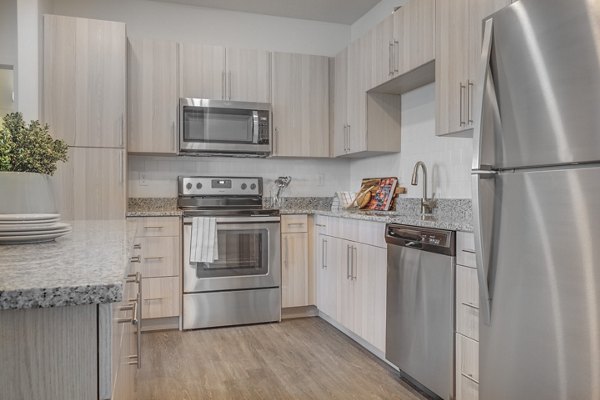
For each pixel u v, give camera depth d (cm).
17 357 65
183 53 372
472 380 196
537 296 153
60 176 328
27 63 314
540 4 150
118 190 338
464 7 238
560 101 143
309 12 422
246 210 359
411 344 238
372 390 237
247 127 383
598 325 134
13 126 133
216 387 240
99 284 66
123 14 387
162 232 341
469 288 199
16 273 75
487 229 172
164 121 366
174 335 332
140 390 235
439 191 317
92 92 335
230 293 355
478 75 173
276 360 280
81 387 67
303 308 386
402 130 363
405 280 244
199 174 405
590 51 134
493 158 169
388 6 386
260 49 425
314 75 411
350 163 454
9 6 349
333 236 341
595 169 135
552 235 147
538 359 153
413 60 287
